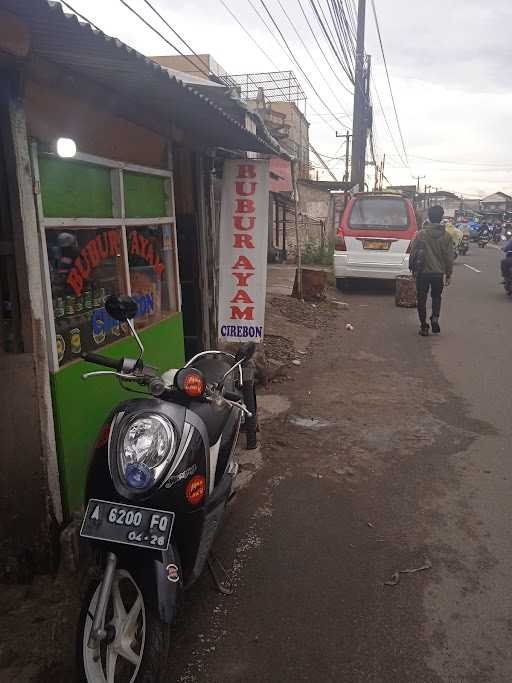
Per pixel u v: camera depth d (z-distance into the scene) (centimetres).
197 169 642
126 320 280
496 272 1934
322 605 307
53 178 327
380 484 439
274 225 2081
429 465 471
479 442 516
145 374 272
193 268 667
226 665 268
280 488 431
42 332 303
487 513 399
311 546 360
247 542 363
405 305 1208
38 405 303
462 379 702
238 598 312
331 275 1617
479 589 320
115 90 378
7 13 238
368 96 1959
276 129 1792
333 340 906
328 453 491
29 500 312
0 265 292
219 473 306
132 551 241
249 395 446
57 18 242
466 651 276
